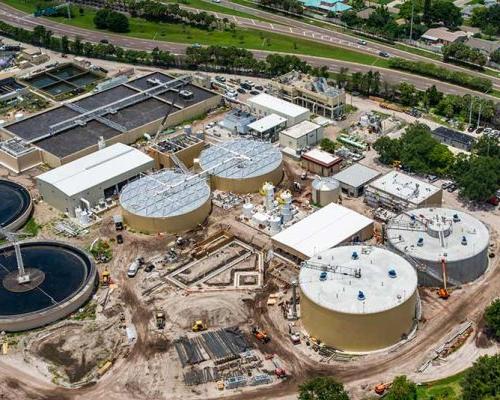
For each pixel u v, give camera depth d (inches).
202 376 7406.5
